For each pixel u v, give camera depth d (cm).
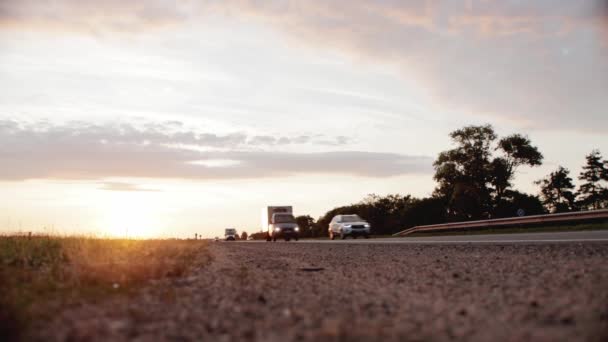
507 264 1026
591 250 1182
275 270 1141
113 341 454
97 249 1409
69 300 684
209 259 1579
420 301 636
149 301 690
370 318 538
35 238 1709
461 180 6272
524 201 6262
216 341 452
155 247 1773
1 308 538
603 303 556
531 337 429
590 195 7919
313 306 627
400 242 2297
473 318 517
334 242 2827
